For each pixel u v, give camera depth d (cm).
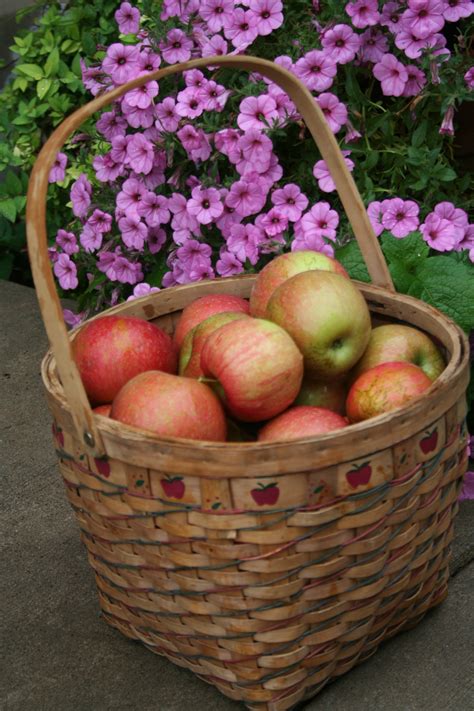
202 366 145
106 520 143
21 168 341
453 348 149
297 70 212
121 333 156
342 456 126
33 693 158
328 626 141
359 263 199
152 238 244
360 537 134
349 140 217
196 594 138
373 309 172
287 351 141
